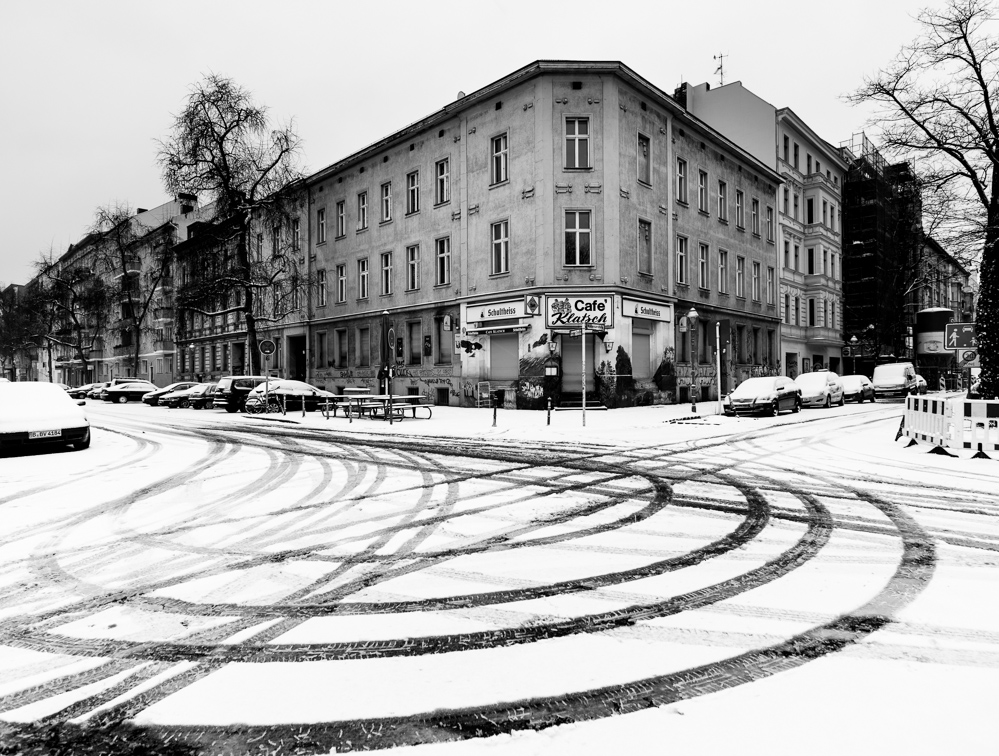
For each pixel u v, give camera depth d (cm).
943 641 331
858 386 2855
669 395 2522
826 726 249
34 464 1073
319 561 489
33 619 382
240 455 1143
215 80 2888
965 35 1588
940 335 4781
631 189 2345
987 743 235
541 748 238
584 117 2267
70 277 4941
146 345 5784
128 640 349
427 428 1614
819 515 624
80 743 250
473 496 732
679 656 316
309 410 2520
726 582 428
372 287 3052
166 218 5809
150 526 612
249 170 2997
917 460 998
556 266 2248
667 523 595
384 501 712
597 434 1428
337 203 3316
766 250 3409
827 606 382
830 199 4159
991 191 1642
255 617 378
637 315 2333
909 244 2652
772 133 3481
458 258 2577
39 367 8600
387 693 284
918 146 1691
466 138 2534
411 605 393
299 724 259
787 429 1535
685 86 3750
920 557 481
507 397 2345
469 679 295
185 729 258
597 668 305
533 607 386
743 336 3178
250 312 3088
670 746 237
